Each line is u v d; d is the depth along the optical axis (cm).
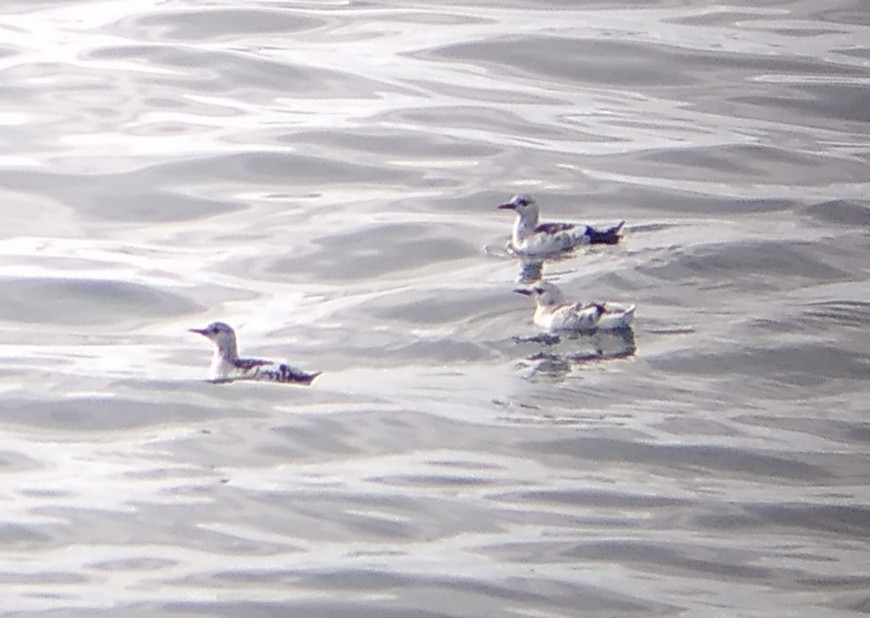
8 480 1662
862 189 2516
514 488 1641
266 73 3014
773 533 1559
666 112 2877
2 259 2256
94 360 1945
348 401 1831
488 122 2811
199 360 1948
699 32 3284
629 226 2375
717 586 1462
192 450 1730
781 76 3039
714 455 1705
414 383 1875
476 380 1888
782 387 1856
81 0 3444
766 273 2183
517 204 2295
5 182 2536
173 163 2612
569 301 2042
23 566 1500
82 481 1662
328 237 2347
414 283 2180
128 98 2889
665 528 1565
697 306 2077
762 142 2727
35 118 2794
